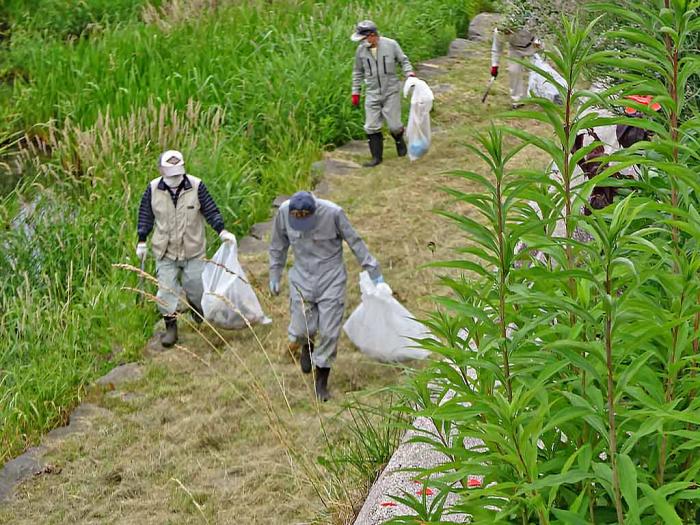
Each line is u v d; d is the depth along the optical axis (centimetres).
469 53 1638
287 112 1283
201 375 762
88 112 1327
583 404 237
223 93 1314
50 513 614
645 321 239
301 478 594
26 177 1109
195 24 1631
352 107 1307
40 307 859
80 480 645
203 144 1127
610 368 227
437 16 1725
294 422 661
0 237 942
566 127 288
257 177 1174
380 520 433
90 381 769
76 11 1814
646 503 222
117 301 848
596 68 652
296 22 1617
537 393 245
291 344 764
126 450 675
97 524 598
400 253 929
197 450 666
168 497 617
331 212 698
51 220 979
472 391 288
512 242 271
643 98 537
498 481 267
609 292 229
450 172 278
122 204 1008
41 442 691
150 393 741
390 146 1260
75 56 1510
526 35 1270
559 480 230
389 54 1164
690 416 221
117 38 1562
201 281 810
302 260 712
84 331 823
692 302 247
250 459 646
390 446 552
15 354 805
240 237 1029
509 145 1169
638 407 275
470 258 859
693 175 257
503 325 274
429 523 268
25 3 1858
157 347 812
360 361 752
